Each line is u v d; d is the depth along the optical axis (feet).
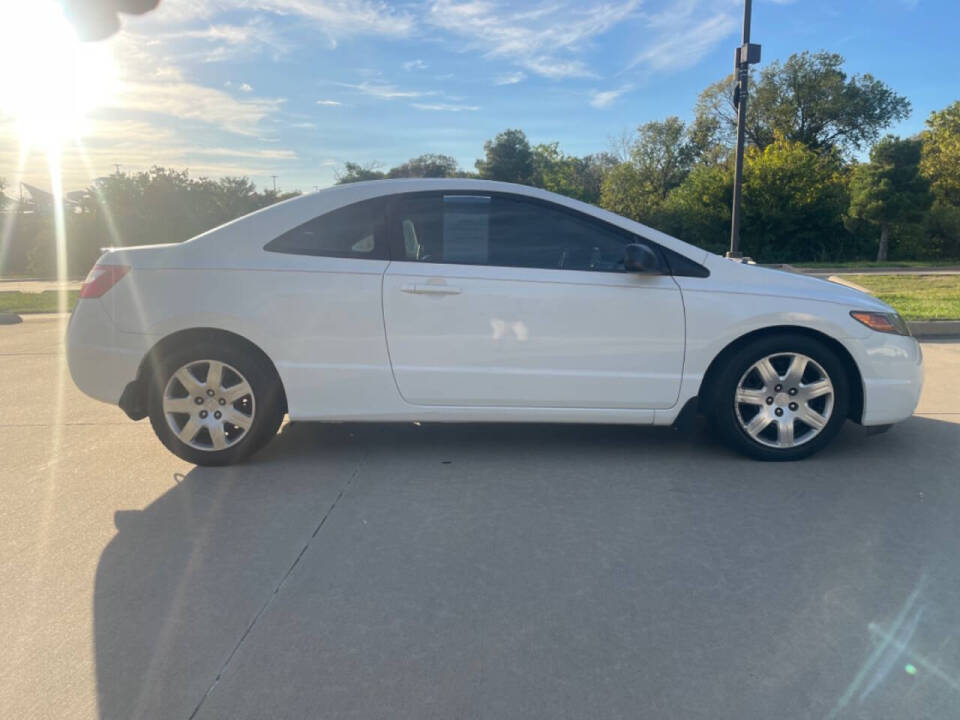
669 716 6.93
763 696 7.22
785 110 152.76
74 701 7.20
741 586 9.40
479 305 13.82
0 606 9.03
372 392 14.02
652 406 14.17
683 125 152.25
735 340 14.10
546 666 7.72
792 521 11.46
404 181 14.38
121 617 8.75
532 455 14.87
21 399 21.21
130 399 14.05
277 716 6.96
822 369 13.98
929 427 16.76
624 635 8.30
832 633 8.31
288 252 13.96
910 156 104.12
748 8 42.39
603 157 206.49
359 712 7.00
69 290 79.61
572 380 13.99
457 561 10.14
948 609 8.81
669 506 12.10
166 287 13.74
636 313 13.88
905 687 7.34
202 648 8.09
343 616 8.73
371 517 11.72
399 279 13.80
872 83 155.74
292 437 16.29
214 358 13.84
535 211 14.17
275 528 11.32
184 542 10.84
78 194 130.11
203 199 128.98
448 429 16.85
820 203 116.88
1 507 12.30
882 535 10.93
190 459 14.16
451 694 7.27
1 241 159.12
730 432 14.20
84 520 11.71
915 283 52.39
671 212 132.67
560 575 9.73
